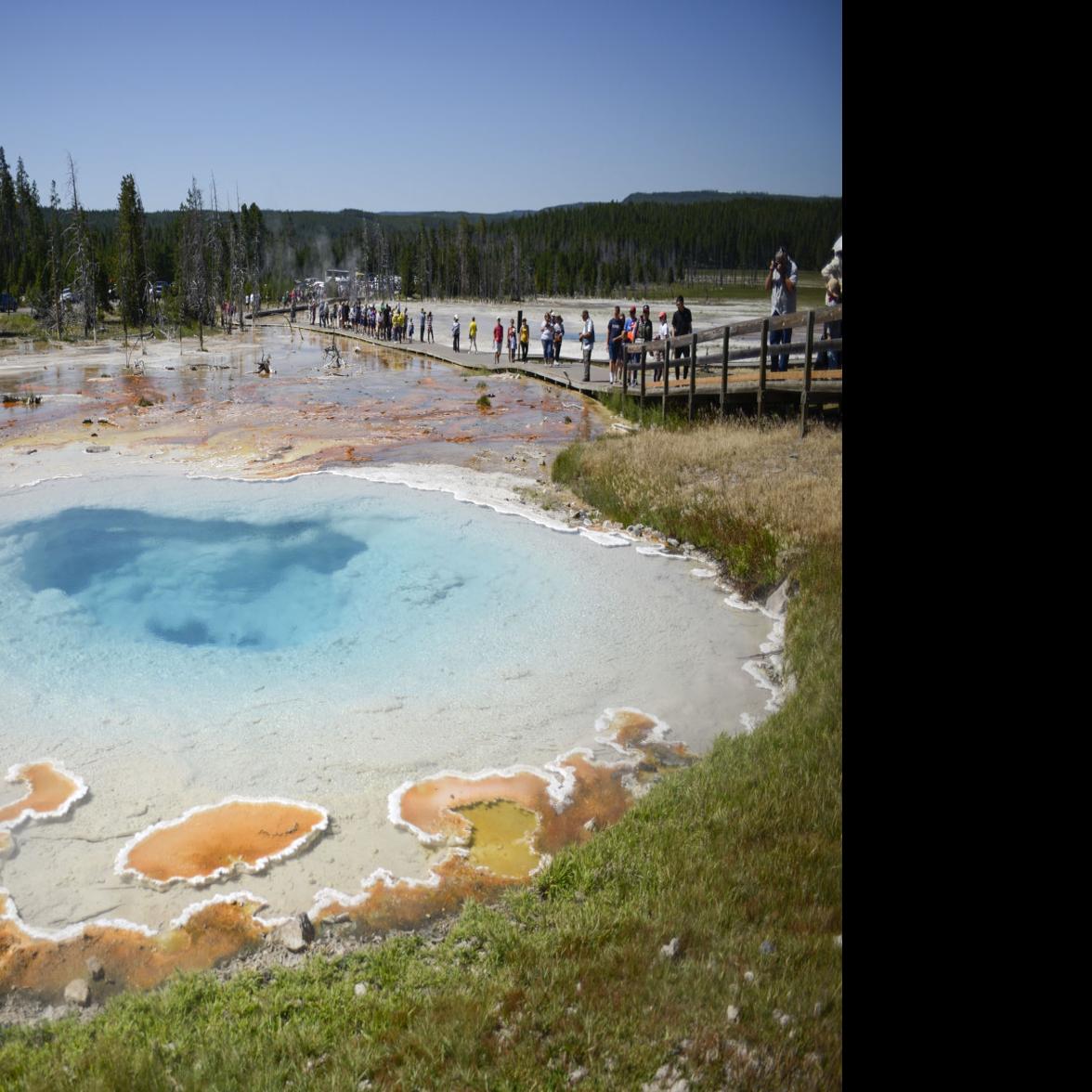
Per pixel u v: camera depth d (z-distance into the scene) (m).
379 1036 4.12
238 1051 4.02
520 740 7.46
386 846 6.06
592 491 14.25
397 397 25.84
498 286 122.69
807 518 11.34
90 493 14.34
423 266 120.38
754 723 7.74
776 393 17.50
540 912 5.25
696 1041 3.78
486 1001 4.26
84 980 4.86
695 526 12.23
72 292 61.34
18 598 10.15
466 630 9.54
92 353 42.00
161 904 5.47
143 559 11.57
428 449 18.09
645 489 13.59
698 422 18.42
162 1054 4.10
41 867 5.78
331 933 5.25
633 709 7.99
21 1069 4.05
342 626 9.66
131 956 5.06
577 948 4.68
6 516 13.07
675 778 6.58
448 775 6.92
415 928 5.31
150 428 20.38
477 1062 3.86
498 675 8.59
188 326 58.50
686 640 9.43
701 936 4.51
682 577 11.19
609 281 130.38
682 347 21.34
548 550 11.94
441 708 7.95
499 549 11.95
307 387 28.52
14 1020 4.62
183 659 8.80
